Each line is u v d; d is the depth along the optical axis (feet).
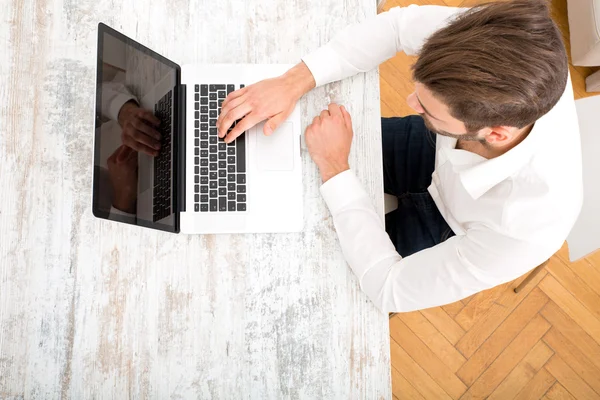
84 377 3.05
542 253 2.41
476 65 1.87
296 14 3.44
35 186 3.22
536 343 5.54
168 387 3.06
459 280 2.70
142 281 3.14
